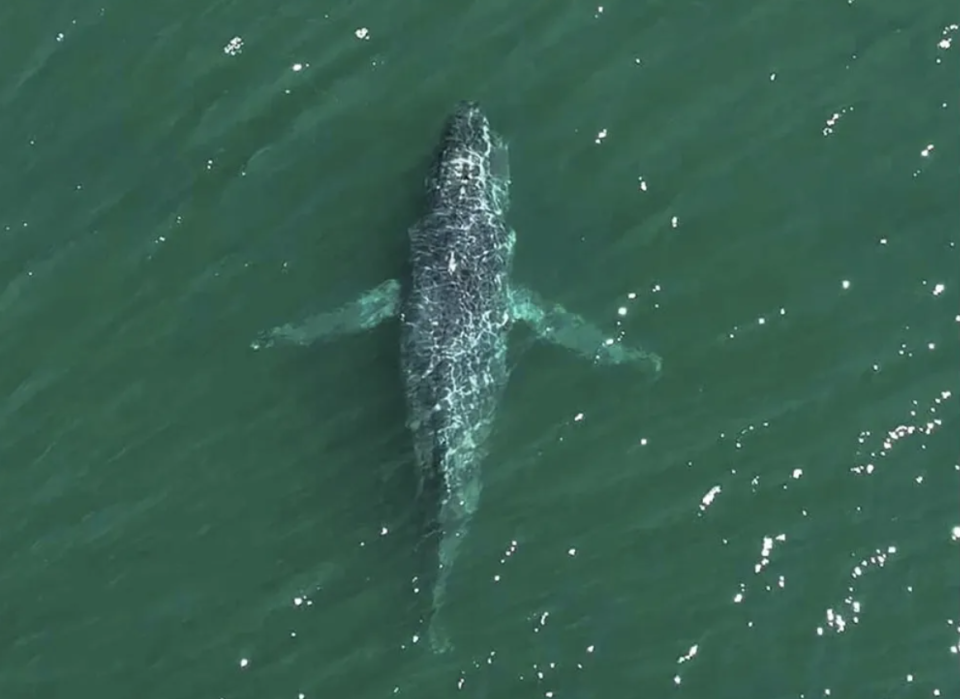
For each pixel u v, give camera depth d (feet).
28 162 121.08
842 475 109.81
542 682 106.01
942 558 107.86
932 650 106.01
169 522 110.93
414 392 107.76
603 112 119.14
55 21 124.57
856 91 119.34
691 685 105.81
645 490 109.70
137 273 117.19
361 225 116.57
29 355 115.75
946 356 111.96
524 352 111.86
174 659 107.76
